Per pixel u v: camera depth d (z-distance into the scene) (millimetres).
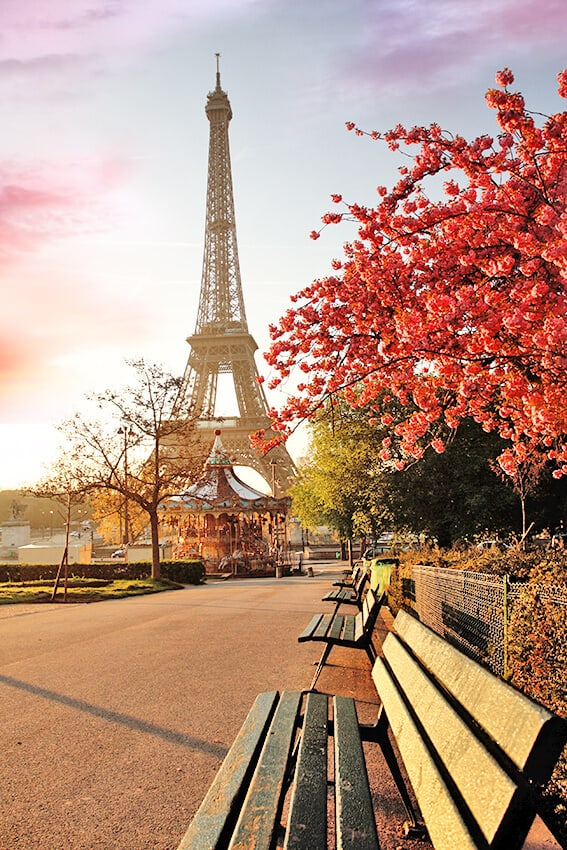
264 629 15328
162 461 40500
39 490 36531
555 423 7945
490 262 7652
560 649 4801
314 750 3887
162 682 9383
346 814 2947
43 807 4957
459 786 2641
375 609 7703
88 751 6273
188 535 55250
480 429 23609
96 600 26312
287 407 9469
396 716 3990
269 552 57875
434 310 7488
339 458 29625
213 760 5984
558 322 6449
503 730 2545
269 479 73562
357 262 8633
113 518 72375
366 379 9633
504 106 7309
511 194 7602
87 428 37094
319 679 9578
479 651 7148
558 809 4414
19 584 35000
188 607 21406
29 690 8891
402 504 24078
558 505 23688
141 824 4637
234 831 2916
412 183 8430
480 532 24125
